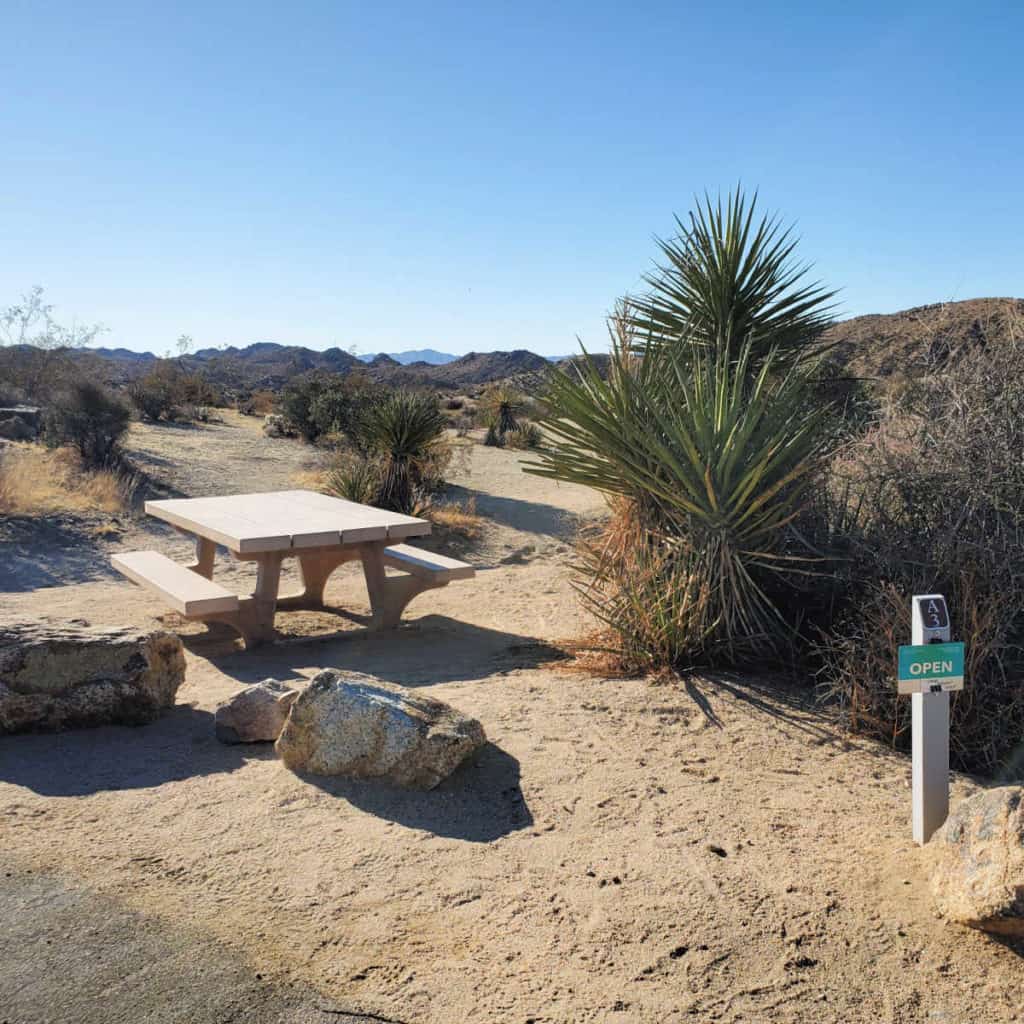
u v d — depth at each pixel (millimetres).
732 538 5418
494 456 22109
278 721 4289
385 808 3590
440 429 13602
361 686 3975
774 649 5434
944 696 3236
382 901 2922
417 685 5277
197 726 4574
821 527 5625
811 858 3205
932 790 3246
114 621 7047
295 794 3723
